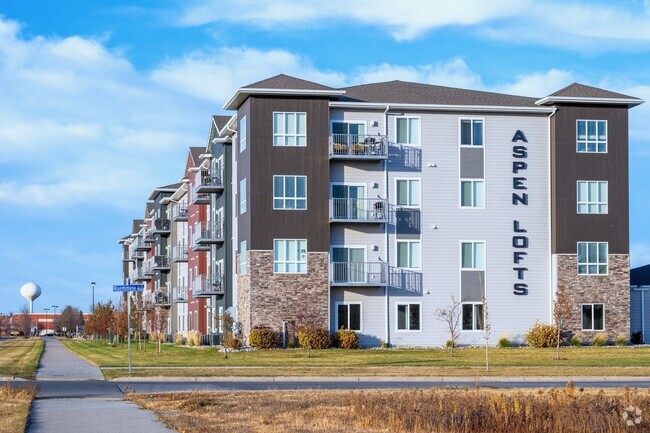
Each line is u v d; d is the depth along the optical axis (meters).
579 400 20.42
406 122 55.31
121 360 46.66
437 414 19.36
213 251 66.44
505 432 18.69
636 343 58.84
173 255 88.75
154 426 19.14
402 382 33.41
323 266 53.06
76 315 179.38
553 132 56.22
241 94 53.03
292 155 53.12
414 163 55.22
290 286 52.69
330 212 53.28
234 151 59.53
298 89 52.75
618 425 18.30
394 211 54.78
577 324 55.50
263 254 52.53
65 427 19.03
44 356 56.62
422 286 54.88
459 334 54.94
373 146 54.16
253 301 52.28
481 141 56.00
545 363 41.56
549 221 56.31
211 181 63.94
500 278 55.66
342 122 54.41
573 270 55.75
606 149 56.50
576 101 55.88
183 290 80.75
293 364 41.38
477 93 59.34
